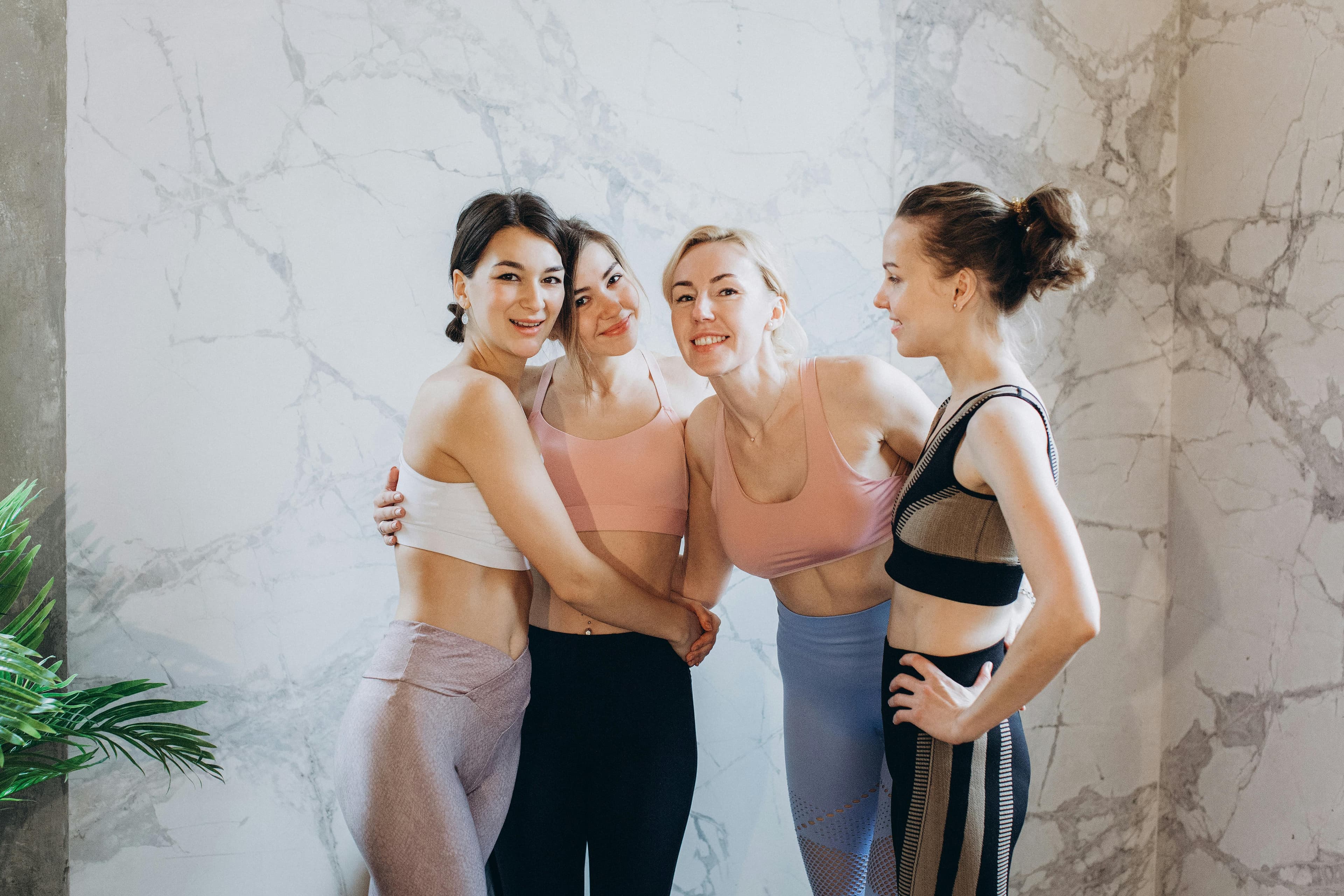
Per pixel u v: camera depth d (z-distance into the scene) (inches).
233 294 76.3
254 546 78.1
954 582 54.0
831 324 90.3
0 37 70.8
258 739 79.1
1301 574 81.6
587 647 69.1
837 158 89.3
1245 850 88.0
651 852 68.4
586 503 71.1
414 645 59.6
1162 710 98.4
